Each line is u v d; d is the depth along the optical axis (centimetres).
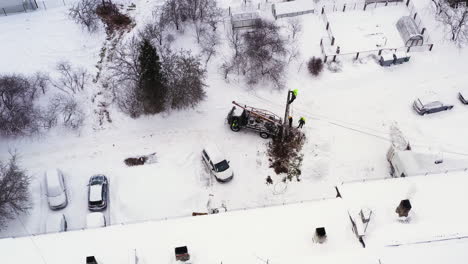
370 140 3938
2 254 2505
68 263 2464
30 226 3434
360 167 3784
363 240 2481
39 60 4328
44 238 2583
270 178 3744
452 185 2781
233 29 4550
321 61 4359
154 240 2561
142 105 4003
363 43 4550
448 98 4159
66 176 3716
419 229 2519
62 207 3531
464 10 4656
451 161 3553
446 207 2648
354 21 4762
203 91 4094
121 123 4022
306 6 4766
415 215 2594
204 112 4103
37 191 3609
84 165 3784
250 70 4262
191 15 4575
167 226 2633
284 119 3744
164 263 2453
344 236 2544
